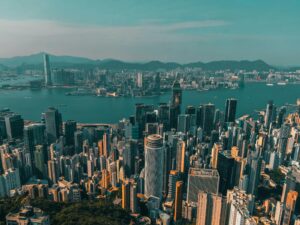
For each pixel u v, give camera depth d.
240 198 171.62
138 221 182.62
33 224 123.00
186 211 197.88
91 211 167.25
